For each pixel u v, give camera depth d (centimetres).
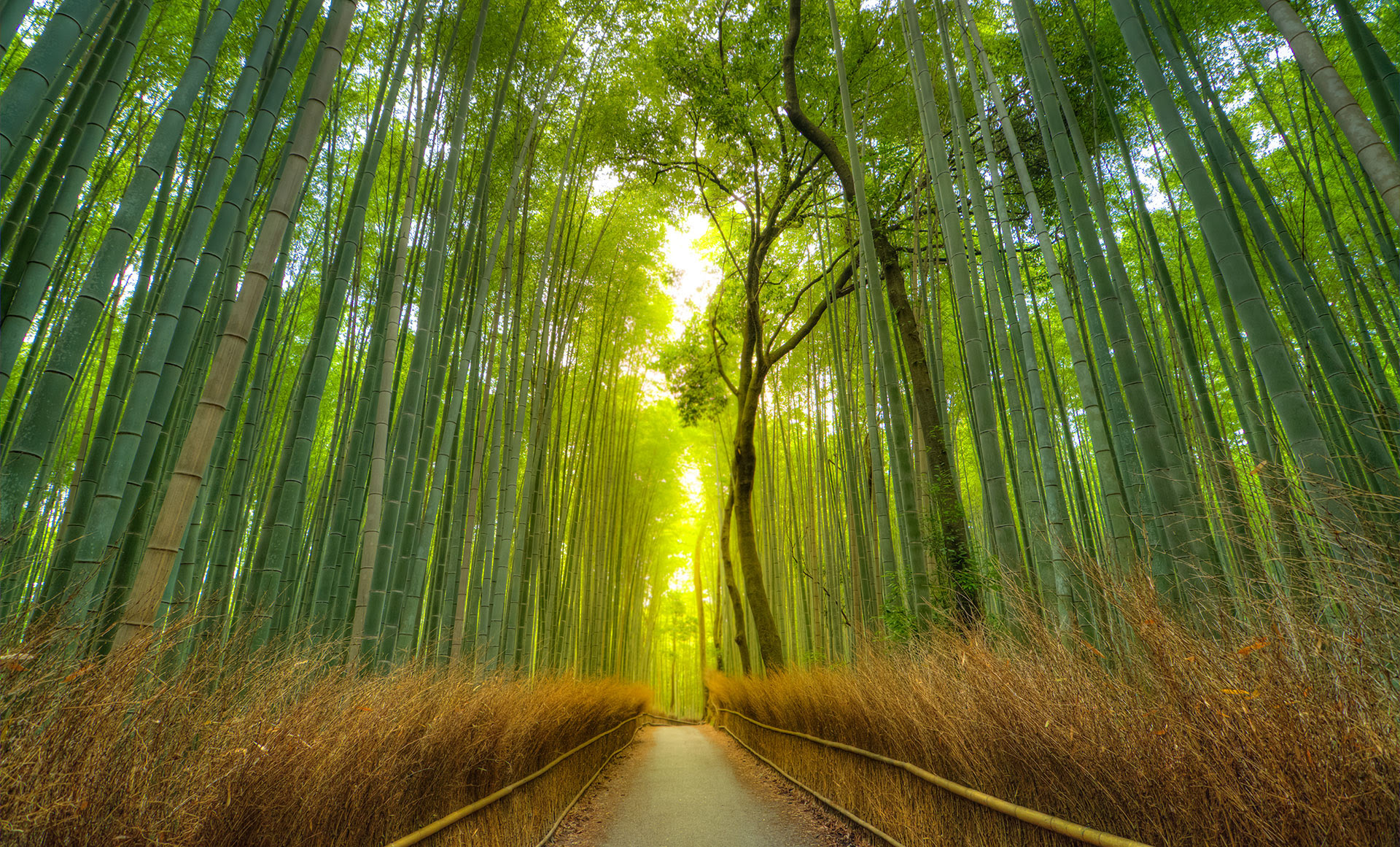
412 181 386
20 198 289
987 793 234
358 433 400
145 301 356
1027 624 257
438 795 246
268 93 251
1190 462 316
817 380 905
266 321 397
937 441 550
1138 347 346
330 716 197
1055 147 344
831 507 870
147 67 445
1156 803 160
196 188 457
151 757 135
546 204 696
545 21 562
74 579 195
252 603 315
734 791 564
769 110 789
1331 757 128
